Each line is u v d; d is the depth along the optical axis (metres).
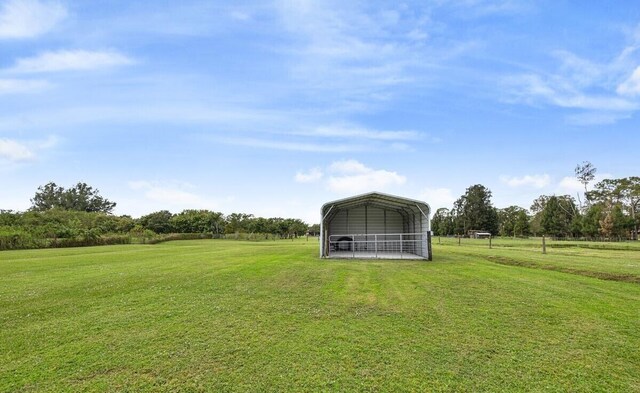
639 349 5.11
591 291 8.93
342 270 12.62
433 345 5.21
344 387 3.93
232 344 5.21
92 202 79.81
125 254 20.98
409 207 20.39
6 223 38.84
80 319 6.46
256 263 14.76
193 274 11.52
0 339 5.45
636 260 15.88
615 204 60.75
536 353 4.93
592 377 4.22
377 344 5.23
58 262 15.71
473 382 4.07
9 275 11.45
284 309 7.17
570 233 64.94
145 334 5.65
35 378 4.14
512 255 18.81
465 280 10.52
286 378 4.14
